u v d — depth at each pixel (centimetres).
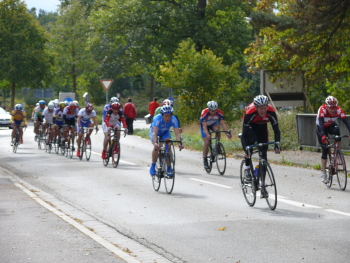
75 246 1138
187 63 5322
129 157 3441
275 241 1223
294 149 3519
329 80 4088
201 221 1464
